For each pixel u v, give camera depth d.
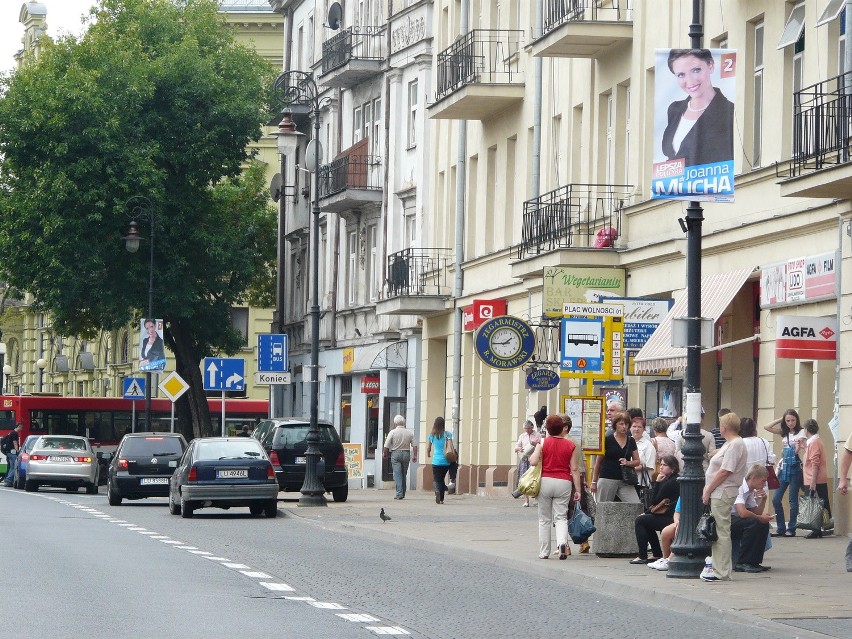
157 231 133.12
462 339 106.88
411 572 47.78
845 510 57.78
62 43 134.88
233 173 138.00
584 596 41.66
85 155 129.88
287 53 156.50
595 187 83.81
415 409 115.81
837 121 54.81
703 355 70.44
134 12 138.38
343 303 135.75
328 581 44.06
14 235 130.75
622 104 81.81
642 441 52.97
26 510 84.50
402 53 120.62
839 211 58.38
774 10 64.88
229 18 192.62
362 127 131.88
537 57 88.19
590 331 62.72
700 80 44.91
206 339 140.38
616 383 77.25
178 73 134.25
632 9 79.75
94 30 136.75
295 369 151.88
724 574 43.41
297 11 154.50
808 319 58.53
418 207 116.31
